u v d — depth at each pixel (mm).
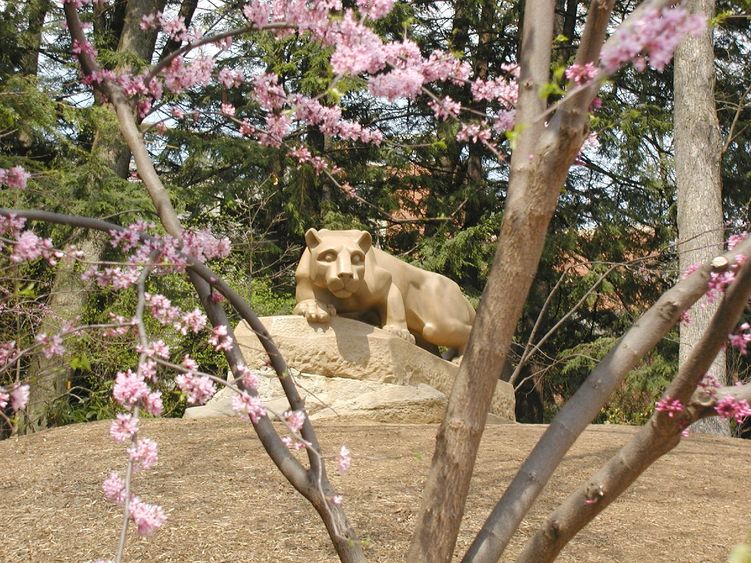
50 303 10641
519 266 3111
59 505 6062
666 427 3064
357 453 7324
